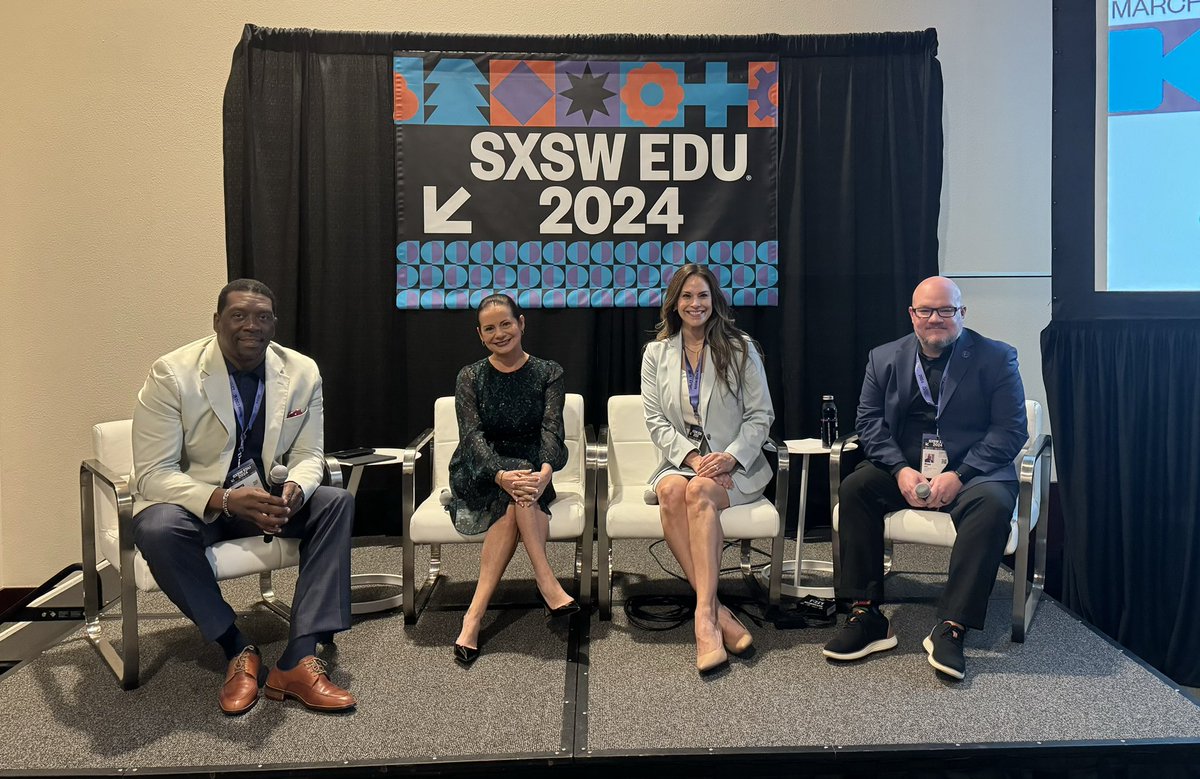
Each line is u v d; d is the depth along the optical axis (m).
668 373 2.79
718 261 3.59
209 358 2.34
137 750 1.92
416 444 2.73
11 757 1.89
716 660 2.29
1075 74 3.10
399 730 2.01
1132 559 3.08
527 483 2.48
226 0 3.47
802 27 3.61
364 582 3.07
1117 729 1.99
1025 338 3.66
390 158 3.50
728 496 2.61
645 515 2.59
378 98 3.47
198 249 3.53
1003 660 2.41
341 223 3.47
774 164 3.56
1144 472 3.08
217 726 2.04
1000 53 3.58
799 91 3.53
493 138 3.52
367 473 3.64
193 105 3.48
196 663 2.42
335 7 3.52
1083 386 3.12
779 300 3.62
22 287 3.48
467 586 3.07
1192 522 3.01
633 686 2.24
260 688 2.22
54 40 3.42
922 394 2.66
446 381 3.57
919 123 3.54
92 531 2.56
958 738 1.95
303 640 2.19
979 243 3.64
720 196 3.57
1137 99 3.06
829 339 3.61
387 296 3.53
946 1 3.58
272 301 2.33
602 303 3.58
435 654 2.46
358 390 3.54
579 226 3.56
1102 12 3.06
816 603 2.74
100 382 3.53
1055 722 2.03
